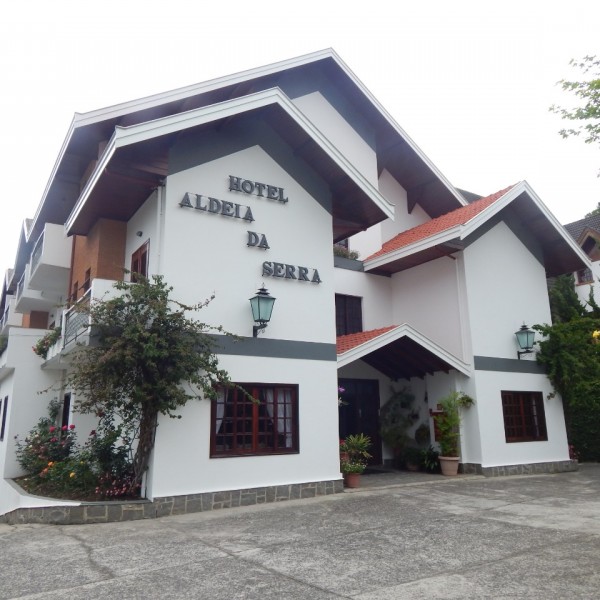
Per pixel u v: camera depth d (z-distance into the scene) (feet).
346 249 50.29
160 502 28.58
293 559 19.52
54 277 52.16
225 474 31.04
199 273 32.60
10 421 41.32
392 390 49.55
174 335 28.89
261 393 33.86
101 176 32.01
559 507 29.07
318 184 39.37
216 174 34.55
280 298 35.60
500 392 44.60
